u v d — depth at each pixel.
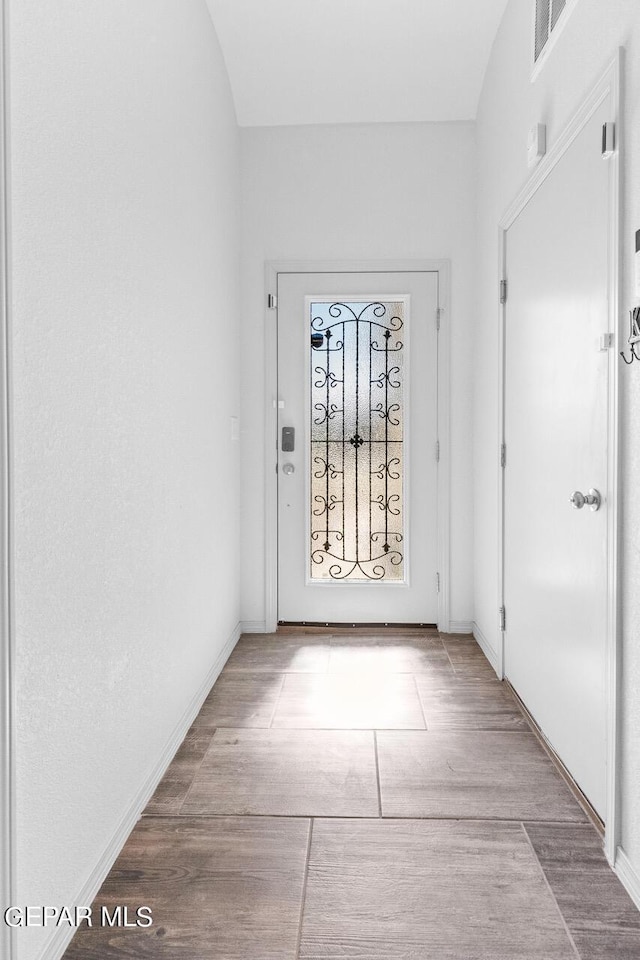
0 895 1.06
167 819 1.78
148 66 1.83
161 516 1.97
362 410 3.55
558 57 2.03
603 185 1.67
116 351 1.58
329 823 1.76
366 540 3.56
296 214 3.49
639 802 1.47
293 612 3.57
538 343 2.28
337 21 2.76
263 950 1.31
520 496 2.53
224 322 3.03
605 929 1.38
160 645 1.98
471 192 3.45
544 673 2.22
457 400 3.48
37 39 1.17
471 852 1.63
